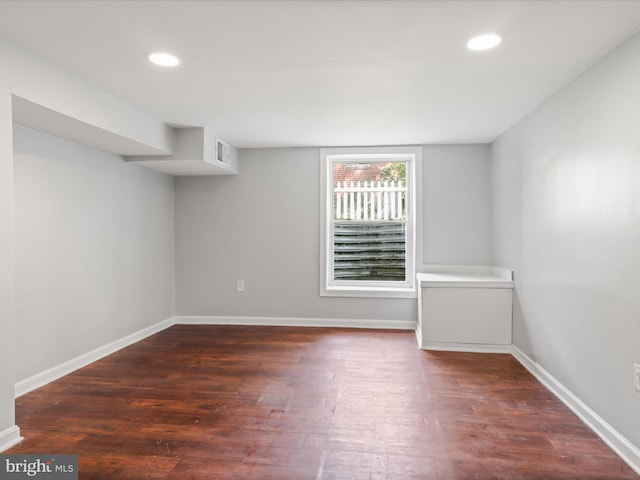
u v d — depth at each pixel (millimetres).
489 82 2533
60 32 1901
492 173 4195
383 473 1788
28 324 2750
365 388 2762
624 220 1953
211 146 3859
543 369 2887
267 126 3641
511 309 3578
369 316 4496
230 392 2695
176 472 1794
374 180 4637
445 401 2553
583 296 2330
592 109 2244
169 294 4656
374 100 2893
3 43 1978
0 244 1963
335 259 4703
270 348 3709
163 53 2135
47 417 2328
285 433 2143
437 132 3836
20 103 2170
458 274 4203
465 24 1826
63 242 3066
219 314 4723
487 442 2057
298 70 2361
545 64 2248
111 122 2809
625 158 1948
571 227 2471
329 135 3973
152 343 3900
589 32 1889
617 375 2008
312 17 1763
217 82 2553
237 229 4688
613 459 1909
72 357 3150
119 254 3750
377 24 1826
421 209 4383
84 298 3287
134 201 3982
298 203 4582
